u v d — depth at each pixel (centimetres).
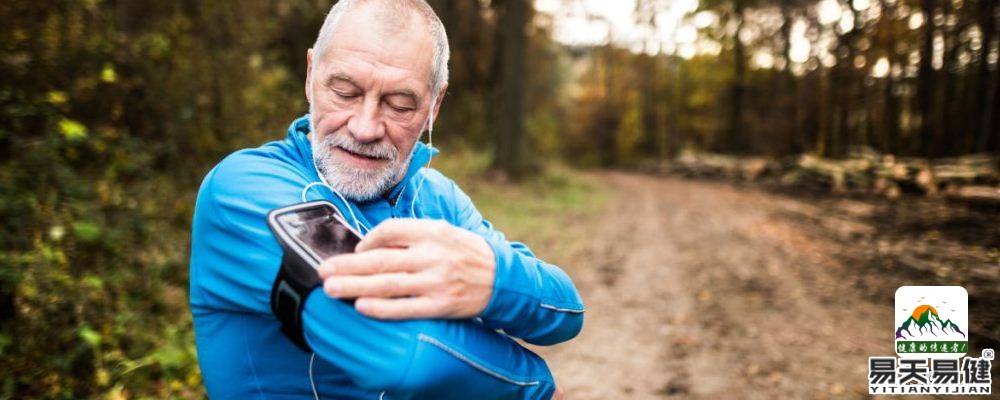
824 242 799
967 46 1303
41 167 424
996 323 429
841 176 1427
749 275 654
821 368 399
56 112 478
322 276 88
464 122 2047
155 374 323
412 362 86
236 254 96
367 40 104
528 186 1514
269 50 1009
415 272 88
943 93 1366
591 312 534
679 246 848
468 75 2133
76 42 534
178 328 378
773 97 2548
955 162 1198
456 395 91
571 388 380
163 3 701
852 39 1753
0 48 459
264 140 736
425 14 109
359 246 91
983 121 1243
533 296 101
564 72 4056
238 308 98
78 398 292
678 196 1652
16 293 311
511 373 98
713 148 3425
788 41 2327
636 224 1079
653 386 382
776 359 417
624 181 2425
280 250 92
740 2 2708
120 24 668
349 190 109
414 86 106
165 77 651
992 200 882
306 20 1150
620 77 4106
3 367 284
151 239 471
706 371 403
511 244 146
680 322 505
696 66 3394
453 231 93
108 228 439
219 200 99
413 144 111
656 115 3934
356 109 105
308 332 90
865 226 881
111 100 567
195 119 669
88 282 358
